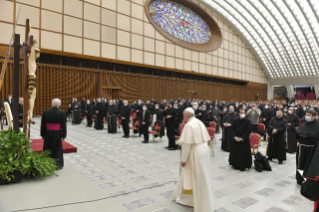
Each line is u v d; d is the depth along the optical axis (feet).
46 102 51.75
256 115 27.30
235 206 11.16
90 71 59.31
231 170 17.52
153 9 76.69
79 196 11.75
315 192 7.93
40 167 14.02
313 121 14.02
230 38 108.27
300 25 92.89
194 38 91.09
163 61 76.02
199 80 93.30
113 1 62.69
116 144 26.53
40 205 10.56
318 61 113.39
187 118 10.82
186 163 10.37
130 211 10.25
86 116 43.70
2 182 13.01
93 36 58.70
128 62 65.72
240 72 114.93
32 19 49.24
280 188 13.75
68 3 54.39
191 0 88.02
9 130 14.08
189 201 10.91
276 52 121.08
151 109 46.93
